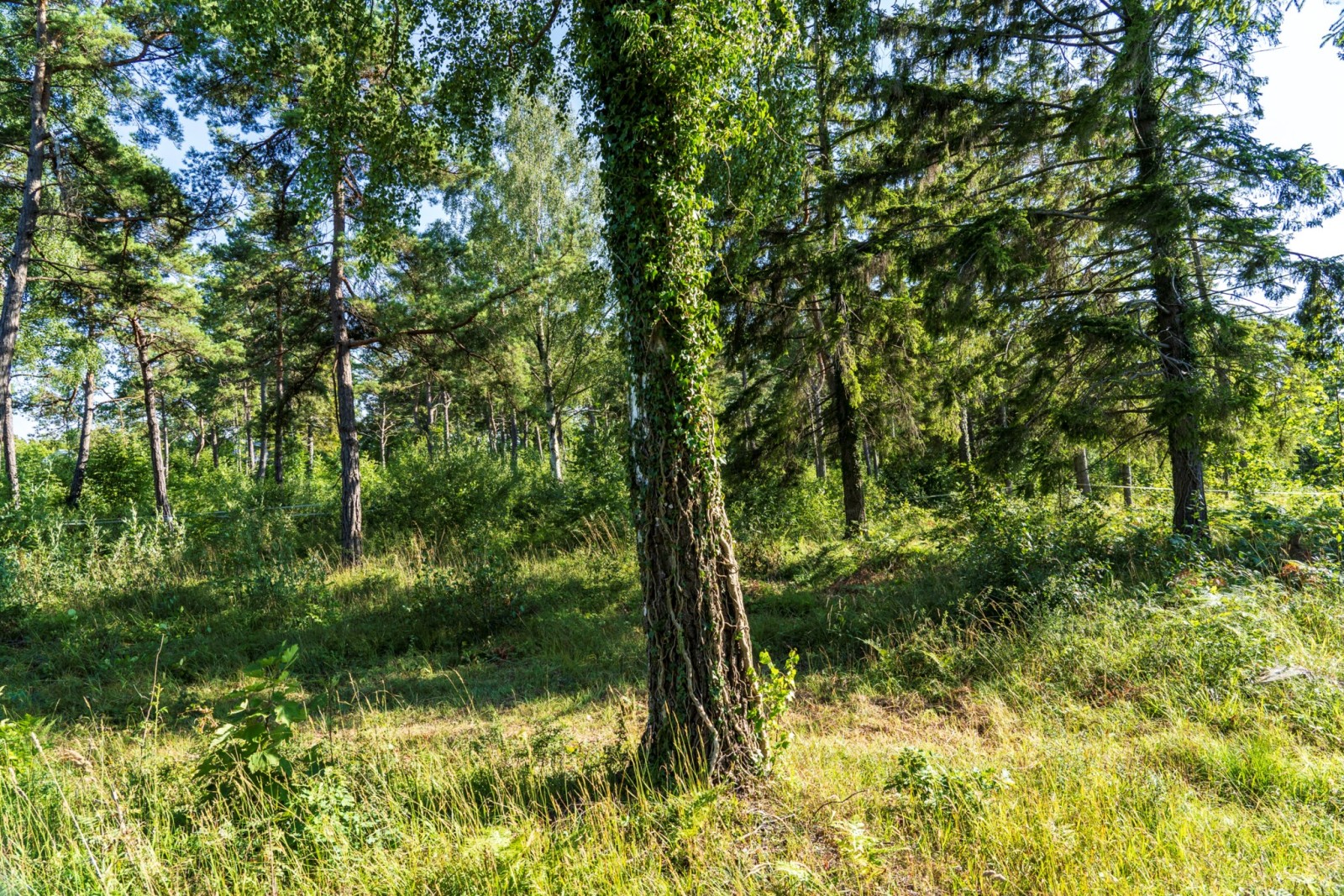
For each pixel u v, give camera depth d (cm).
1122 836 290
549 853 295
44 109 1291
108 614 927
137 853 287
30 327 1698
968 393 1187
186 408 2725
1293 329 845
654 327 392
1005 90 1000
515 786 382
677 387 389
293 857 292
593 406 2372
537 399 2172
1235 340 802
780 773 374
